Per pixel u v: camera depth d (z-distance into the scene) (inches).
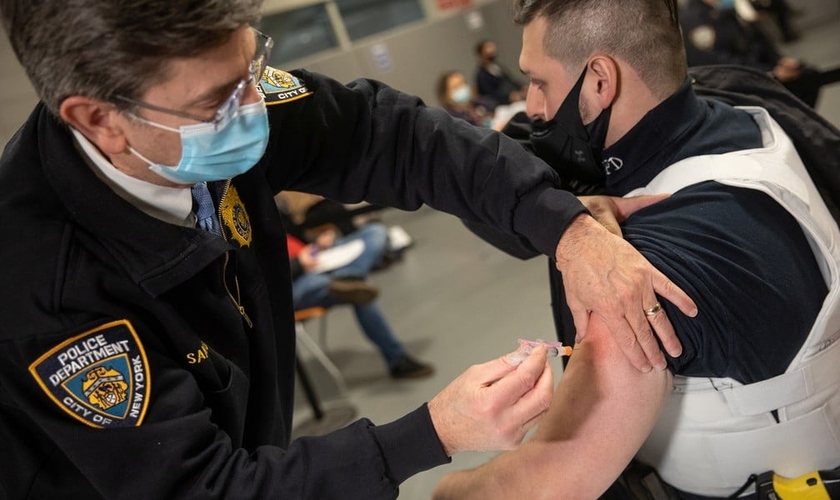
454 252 185.6
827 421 38.9
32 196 31.7
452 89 250.7
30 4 27.9
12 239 30.6
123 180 33.7
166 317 32.8
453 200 43.7
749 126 42.9
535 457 38.6
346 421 122.1
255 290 40.1
